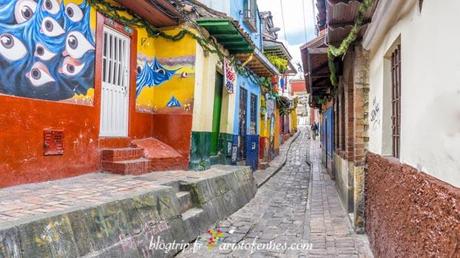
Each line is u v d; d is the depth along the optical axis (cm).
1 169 546
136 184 643
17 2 563
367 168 646
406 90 373
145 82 917
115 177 712
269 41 2109
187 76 934
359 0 494
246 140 1499
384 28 489
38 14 600
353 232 692
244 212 905
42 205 459
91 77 720
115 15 786
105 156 755
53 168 636
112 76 799
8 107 552
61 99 649
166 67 949
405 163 375
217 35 1037
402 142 390
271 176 1550
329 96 1565
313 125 3894
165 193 615
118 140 813
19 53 568
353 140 752
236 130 1343
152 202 569
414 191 323
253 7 1658
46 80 617
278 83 2455
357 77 667
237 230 735
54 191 553
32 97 592
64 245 396
